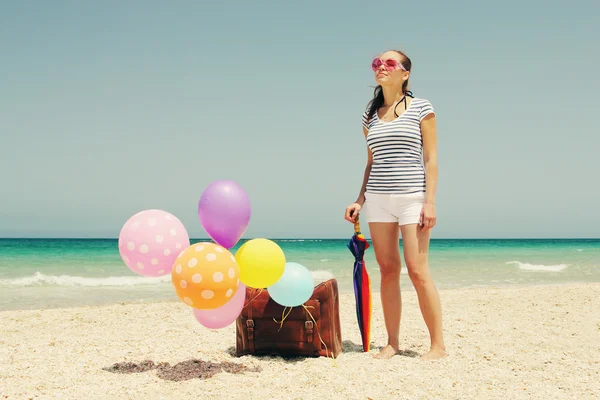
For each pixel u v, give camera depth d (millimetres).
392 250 4398
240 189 3826
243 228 3787
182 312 7559
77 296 10695
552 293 9867
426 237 4219
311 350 4340
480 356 4555
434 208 4148
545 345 5090
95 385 3662
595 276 16359
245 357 4438
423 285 4262
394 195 4238
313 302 4328
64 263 18844
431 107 4242
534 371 4012
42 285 12852
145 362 4340
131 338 5547
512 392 3434
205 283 3303
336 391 3453
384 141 4273
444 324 6359
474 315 7109
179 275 3346
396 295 4520
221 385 3611
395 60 4316
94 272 15992
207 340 5371
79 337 5629
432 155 4227
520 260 23750
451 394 3383
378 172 4352
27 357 4594
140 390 3529
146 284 13086
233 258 3484
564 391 3484
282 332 4371
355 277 4664
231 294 3424
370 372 3877
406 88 4520
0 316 7184
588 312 7363
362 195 4688
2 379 3842
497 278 15727
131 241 3562
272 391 3471
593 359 4516
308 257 23781
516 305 8148
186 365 4227
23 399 3355
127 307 8188
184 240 3699
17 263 18891
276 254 3734
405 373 3861
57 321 6742
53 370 4102
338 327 4625
